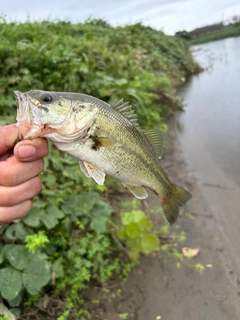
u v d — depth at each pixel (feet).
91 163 0.82
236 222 1.65
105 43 4.23
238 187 1.97
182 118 3.53
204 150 2.58
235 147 2.56
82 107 0.79
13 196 0.72
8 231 1.24
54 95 0.77
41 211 1.35
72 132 0.78
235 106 3.71
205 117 3.45
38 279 1.15
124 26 6.35
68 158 1.82
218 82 5.28
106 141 0.80
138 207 1.81
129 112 0.91
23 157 0.71
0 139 0.76
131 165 0.88
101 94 2.55
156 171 0.95
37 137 0.74
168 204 1.00
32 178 0.75
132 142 0.88
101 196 1.81
